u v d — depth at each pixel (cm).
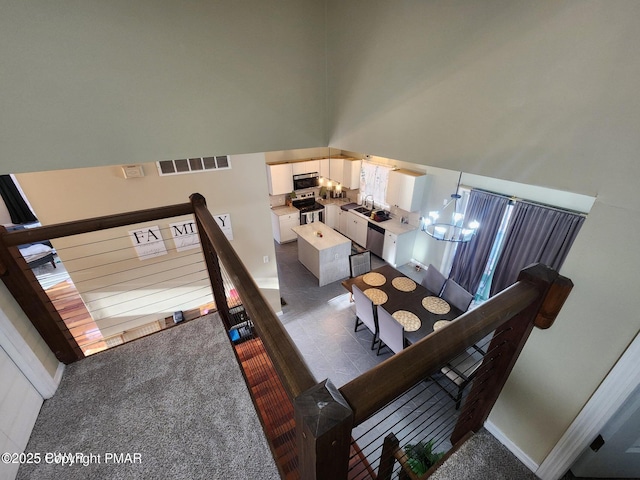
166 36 116
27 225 688
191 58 123
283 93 151
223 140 143
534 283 97
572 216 339
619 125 71
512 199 396
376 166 609
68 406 145
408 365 58
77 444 130
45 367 149
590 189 82
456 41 98
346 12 136
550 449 124
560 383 113
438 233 396
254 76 140
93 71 108
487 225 432
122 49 110
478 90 97
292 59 147
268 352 64
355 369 361
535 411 125
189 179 307
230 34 128
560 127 81
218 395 151
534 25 78
